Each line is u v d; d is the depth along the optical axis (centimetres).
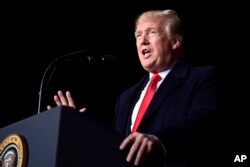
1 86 627
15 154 176
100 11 655
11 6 624
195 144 224
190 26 658
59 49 648
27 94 635
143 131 264
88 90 657
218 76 274
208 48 663
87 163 166
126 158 179
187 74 289
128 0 646
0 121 623
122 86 673
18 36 635
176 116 260
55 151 159
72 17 651
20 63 635
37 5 632
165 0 645
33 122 179
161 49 327
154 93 294
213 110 227
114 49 666
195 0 642
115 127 301
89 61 300
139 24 344
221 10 645
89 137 170
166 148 193
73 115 168
